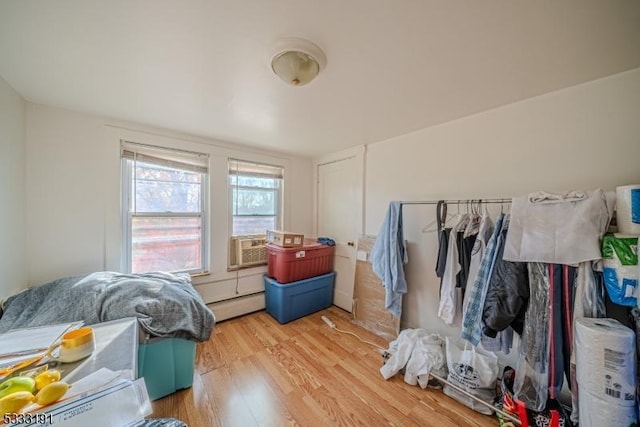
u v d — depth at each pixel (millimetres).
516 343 1612
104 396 652
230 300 2740
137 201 2176
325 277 2998
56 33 1028
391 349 1950
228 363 1914
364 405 1513
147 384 1435
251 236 2918
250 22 967
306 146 2844
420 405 1520
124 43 1100
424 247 2199
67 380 714
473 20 943
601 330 999
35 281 1729
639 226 1012
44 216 1763
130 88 1517
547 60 1200
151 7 889
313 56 1143
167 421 665
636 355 990
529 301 1291
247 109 1814
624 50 1111
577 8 879
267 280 2824
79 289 1479
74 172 1872
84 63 1258
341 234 3078
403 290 2150
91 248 1940
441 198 2078
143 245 2219
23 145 1653
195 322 1577
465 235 1683
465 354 1627
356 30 1006
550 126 1520
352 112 1852
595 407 992
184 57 1204
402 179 2395
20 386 634
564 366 1216
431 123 2078
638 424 948
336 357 2016
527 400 1295
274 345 2186
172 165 2348
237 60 1226
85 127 1910
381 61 1216
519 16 919
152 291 1519
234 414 1429
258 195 3000
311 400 1546
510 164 1687
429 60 1207
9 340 944
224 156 2662
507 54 1157
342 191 3053
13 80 1430
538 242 1243
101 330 1058
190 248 2502
